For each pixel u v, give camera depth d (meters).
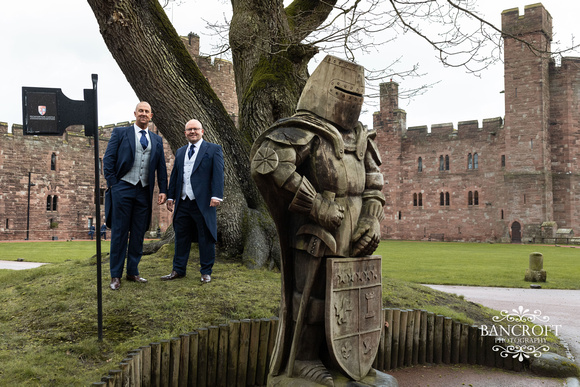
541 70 43.12
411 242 44.97
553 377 4.65
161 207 41.94
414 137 53.16
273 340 4.36
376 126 55.56
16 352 4.06
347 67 3.21
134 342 4.27
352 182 3.18
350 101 3.21
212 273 6.43
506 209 44.47
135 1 7.05
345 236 3.12
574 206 43.41
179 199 5.96
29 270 7.11
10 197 39.84
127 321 4.71
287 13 10.97
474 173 48.91
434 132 51.81
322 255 3.04
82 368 3.83
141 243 5.78
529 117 43.62
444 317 5.15
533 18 43.47
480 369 4.90
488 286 11.40
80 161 43.97
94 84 4.75
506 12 44.78
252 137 8.74
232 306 5.16
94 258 7.31
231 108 42.81
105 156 5.57
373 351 3.30
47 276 6.42
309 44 9.08
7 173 39.72
